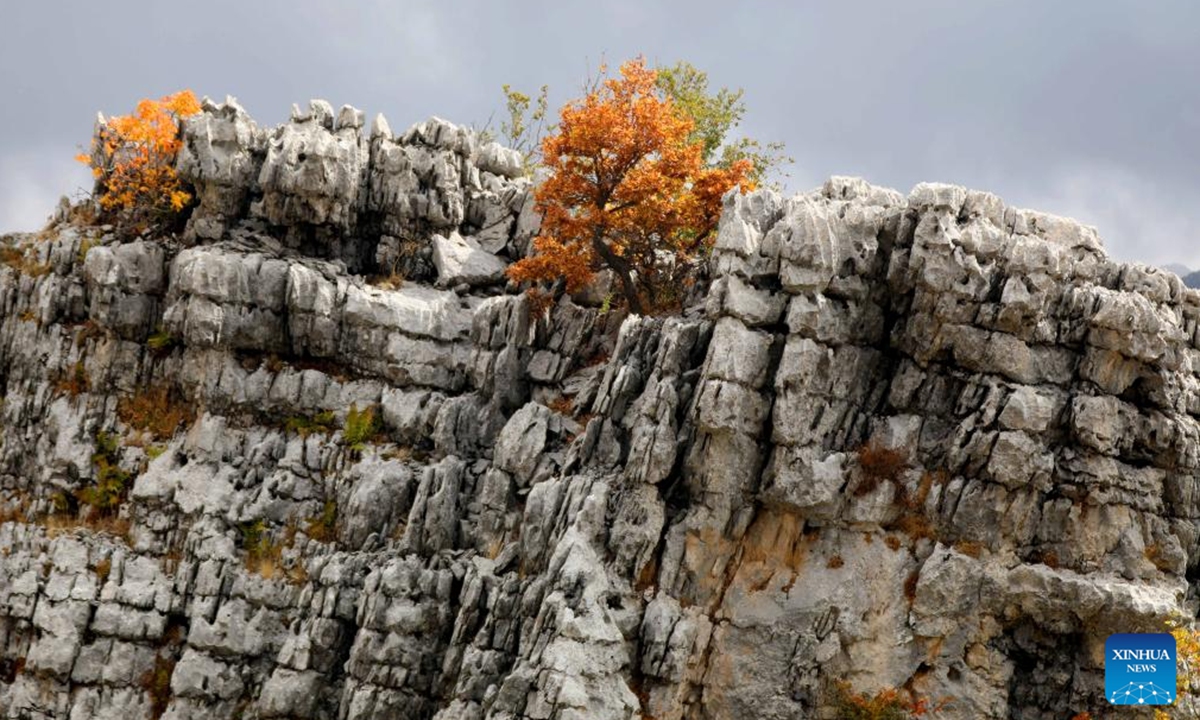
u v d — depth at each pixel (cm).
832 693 4569
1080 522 4606
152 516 5228
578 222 5422
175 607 5069
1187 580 4962
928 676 4594
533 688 4322
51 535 5231
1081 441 4600
